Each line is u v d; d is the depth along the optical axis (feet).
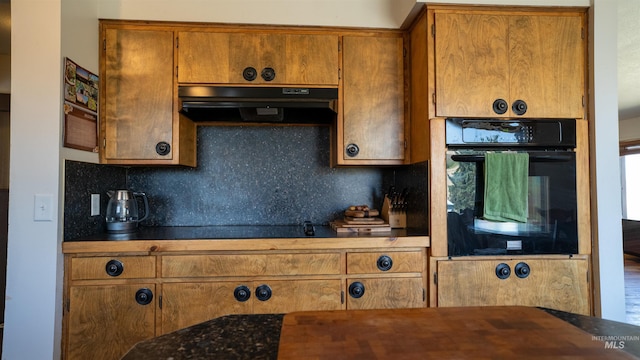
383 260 5.67
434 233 5.75
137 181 7.35
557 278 5.82
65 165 5.29
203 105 6.24
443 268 5.74
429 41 5.82
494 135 5.85
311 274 5.59
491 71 5.88
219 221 7.47
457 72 5.85
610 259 5.78
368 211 6.78
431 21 5.83
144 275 5.41
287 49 6.37
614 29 5.90
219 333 2.54
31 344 5.08
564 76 5.98
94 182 6.10
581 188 5.92
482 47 5.88
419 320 2.81
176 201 7.41
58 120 5.15
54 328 5.11
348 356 2.19
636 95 14.30
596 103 5.89
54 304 5.12
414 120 6.40
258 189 7.55
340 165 6.93
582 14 6.03
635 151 19.24
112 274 5.36
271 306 5.51
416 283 5.72
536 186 5.87
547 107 5.94
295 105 6.33
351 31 6.49
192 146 7.22
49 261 5.11
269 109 6.67
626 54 9.93
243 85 6.30
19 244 5.11
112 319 5.35
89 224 5.96
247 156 7.54
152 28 6.23
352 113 6.48
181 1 6.15
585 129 5.98
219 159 7.50
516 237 5.82
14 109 5.12
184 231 6.52
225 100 6.23
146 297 5.38
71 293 5.29
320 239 5.59
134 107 6.21
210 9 6.17
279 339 2.44
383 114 6.53
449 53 5.83
